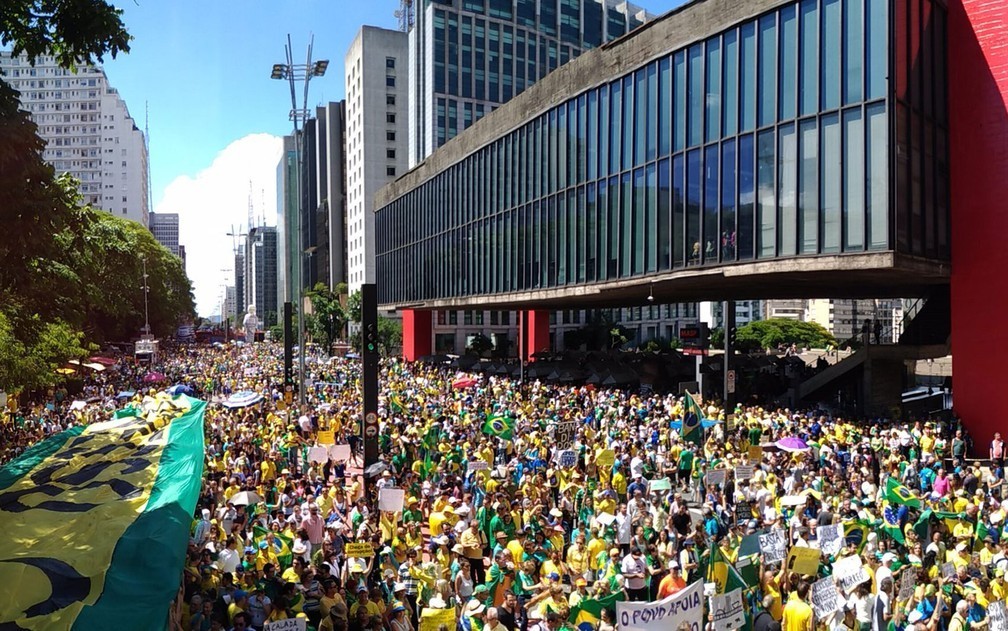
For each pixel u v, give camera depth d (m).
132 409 19.78
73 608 7.27
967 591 11.23
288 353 44.06
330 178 133.38
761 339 111.94
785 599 11.93
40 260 16.17
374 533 14.42
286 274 49.53
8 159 11.71
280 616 10.38
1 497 11.06
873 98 24.61
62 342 33.41
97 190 193.50
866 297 45.81
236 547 13.23
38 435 26.14
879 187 24.50
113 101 193.50
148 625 7.27
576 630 10.60
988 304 26.67
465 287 56.62
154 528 9.53
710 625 10.54
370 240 110.56
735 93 29.42
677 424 25.00
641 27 34.62
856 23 25.11
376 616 10.38
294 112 37.41
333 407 30.81
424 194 65.19
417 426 24.16
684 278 32.25
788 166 27.33
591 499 17.06
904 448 23.12
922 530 14.74
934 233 26.73
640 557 12.52
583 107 40.12
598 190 38.81
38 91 190.38
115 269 56.28
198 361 70.94
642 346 91.12
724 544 12.71
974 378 26.84
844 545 13.55
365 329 22.05
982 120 26.91
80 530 9.45
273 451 21.27
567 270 41.94
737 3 29.09
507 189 49.41
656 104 34.00
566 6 116.06
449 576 13.14
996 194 26.47
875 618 10.98
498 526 14.69
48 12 12.77
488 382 43.72
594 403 32.25
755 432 24.80
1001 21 26.44
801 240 26.84
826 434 24.22
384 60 111.50
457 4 105.06
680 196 32.50
